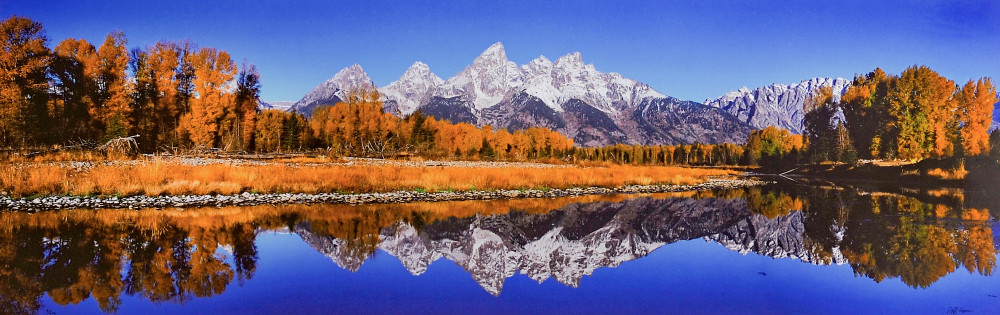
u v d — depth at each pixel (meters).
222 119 51.91
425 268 11.12
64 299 8.39
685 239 15.32
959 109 48.03
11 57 37.03
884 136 54.50
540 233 15.86
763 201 25.81
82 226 14.29
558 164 64.12
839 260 12.38
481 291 9.54
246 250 12.13
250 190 22.28
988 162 39.69
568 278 10.69
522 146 122.19
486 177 28.80
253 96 57.34
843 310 8.63
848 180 46.06
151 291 8.92
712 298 9.34
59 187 19.67
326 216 17.44
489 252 12.95
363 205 20.30
